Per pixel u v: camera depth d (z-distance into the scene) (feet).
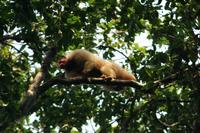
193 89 40.06
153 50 45.73
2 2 44.78
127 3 47.19
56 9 44.62
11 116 38.17
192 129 42.50
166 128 45.09
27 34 42.60
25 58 49.88
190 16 42.68
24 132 50.72
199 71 39.40
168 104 42.70
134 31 48.83
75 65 49.08
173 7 44.42
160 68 42.78
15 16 39.24
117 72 48.70
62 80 40.22
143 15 46.73
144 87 39.52
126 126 44.88
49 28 42.78
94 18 51.29
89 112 55.83
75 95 56.34
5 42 48.06
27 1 38.55
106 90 51.88
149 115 44.11
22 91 46.06
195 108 40.27
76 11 44.86
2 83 41.93
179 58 38.55
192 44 39.78
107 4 50.26
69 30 43.16
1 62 43.75
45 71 42.60
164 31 44.37
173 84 41.93
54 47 44.21
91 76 48.03
